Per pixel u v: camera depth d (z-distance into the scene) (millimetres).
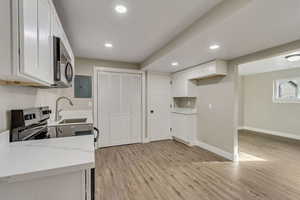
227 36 2000
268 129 5480
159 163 2930
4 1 812
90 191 1043
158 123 4547
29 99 1678
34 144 1116
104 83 3910
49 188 753
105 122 3924
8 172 683
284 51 2291
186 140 4027
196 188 2104
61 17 1914
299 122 4688
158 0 1602
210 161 3029
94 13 1834
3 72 818
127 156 3295
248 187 2123
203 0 1601
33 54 986
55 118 2566
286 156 3297
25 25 878
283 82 5055
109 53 3365
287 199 1870
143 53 3375
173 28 2223
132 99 4227
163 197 1914
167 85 4645
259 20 1594
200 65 3518
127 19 1977
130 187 2131
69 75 1804
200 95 3990
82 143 1141
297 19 1570
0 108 1139
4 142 1096
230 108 3166
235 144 3072
